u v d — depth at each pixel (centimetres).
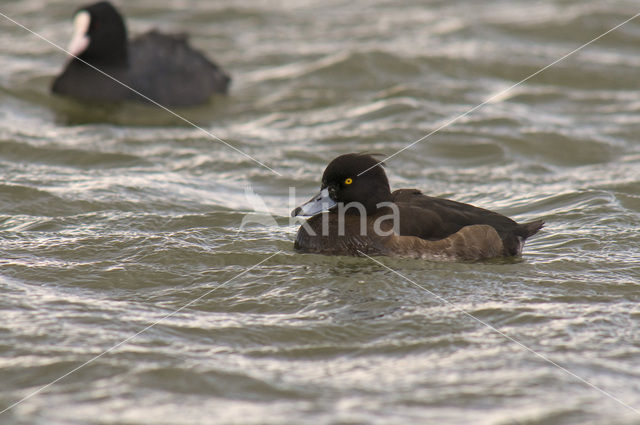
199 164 1512
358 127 1722
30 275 996
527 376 770
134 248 1091
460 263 1055
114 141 1622
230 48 2292
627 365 797
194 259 1065
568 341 845
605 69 2095
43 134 1642
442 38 2339
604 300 950
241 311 919
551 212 1269
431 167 1534
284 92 1972
